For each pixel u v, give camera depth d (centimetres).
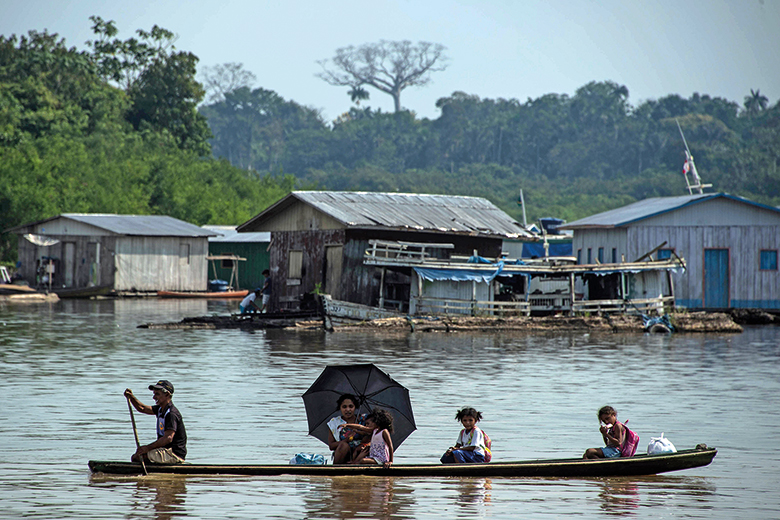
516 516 3897
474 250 14312
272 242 15812
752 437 5625
